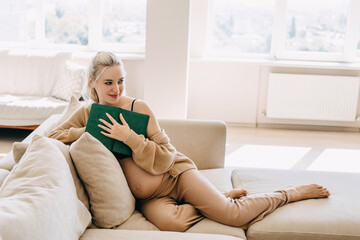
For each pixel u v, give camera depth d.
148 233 1.75
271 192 2.23
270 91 5.38
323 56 5.50
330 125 5.53
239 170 2.64
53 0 5.53
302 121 5.53
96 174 1.82
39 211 1.32
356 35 5.39
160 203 2.02
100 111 2.04
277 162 4.17
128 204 1.93
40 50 5.56
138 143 1.98
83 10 5.55
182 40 4.35
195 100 5.52
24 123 4.37
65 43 5.64
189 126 2.71
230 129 5.38
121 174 1.94
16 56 5.00
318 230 1.95
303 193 2.18
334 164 4.18
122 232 1.74
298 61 5.46
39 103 4.45
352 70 5.36
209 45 5.57
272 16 5.48
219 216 1.97
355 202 2.16
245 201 2.02
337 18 5.43
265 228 1.95
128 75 5.47
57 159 1.65
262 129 5.45
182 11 4.29
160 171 2.03
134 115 2.05
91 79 2.08
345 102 5.35
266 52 5.59
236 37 5.57
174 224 1.92
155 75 4.43
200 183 2.03
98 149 1.86
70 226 1.50
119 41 5.63
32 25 5.59
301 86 5.33
